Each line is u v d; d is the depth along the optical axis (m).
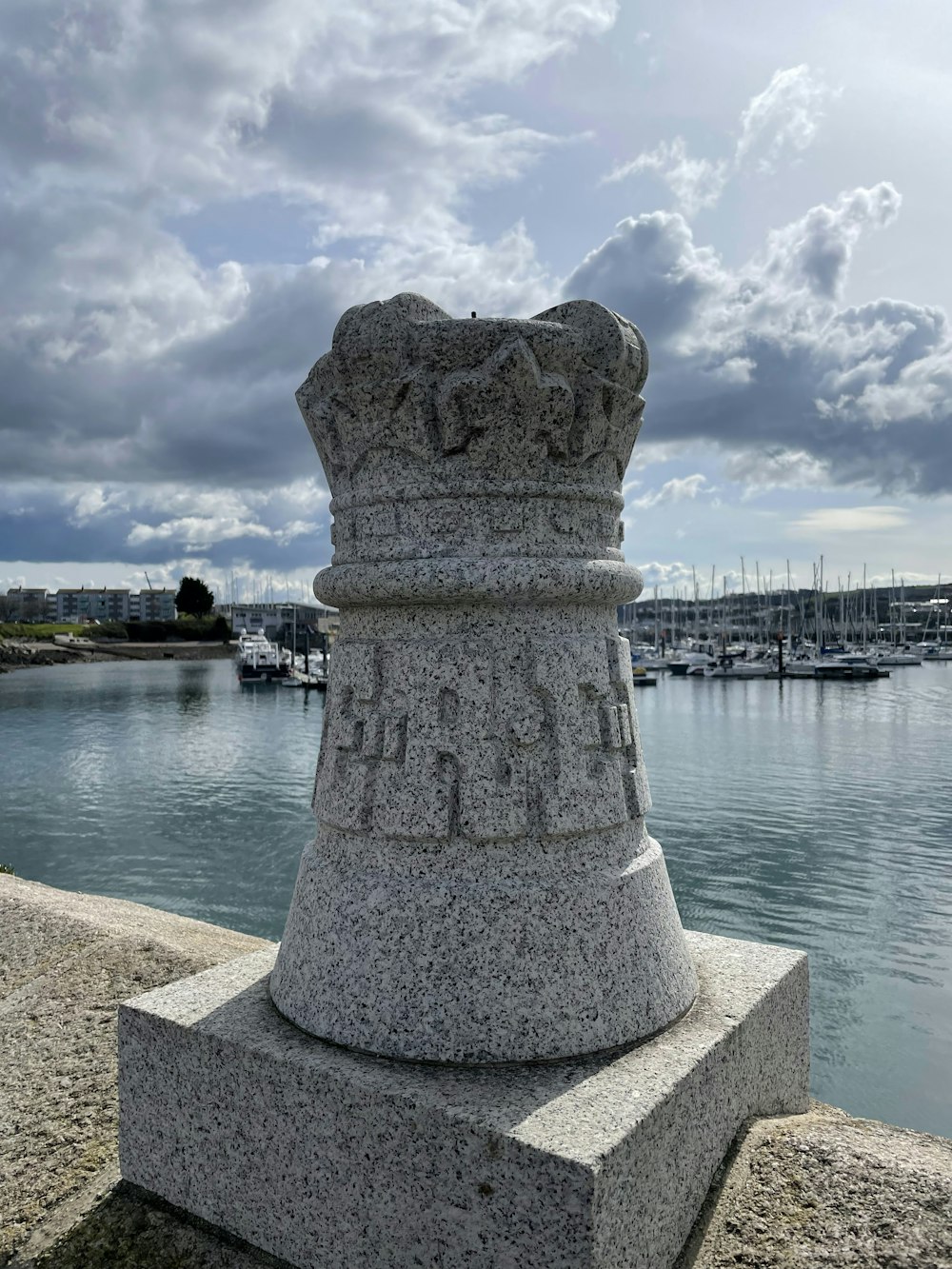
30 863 21.19
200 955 5.75
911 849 20.84
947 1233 2.83
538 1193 2.51
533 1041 3.05
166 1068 3.38
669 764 32.75
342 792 3.45
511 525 3.35
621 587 3.55
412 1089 2.83
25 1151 3.97
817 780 29.53
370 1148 2.84
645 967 3.30
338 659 3.67
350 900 3.32
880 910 16.72
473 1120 2.65
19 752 39.00
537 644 3.32
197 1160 3.28
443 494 3.35
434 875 3.22
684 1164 2.92
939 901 17.23
